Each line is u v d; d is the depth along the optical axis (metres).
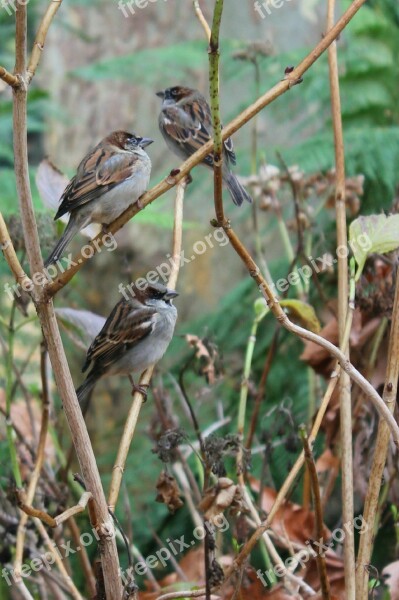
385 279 8.37
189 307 14.41
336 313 9.30
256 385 12.27
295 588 7.47
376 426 8.91
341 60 13.09
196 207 14.30
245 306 12.94
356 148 12.26
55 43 16.19
